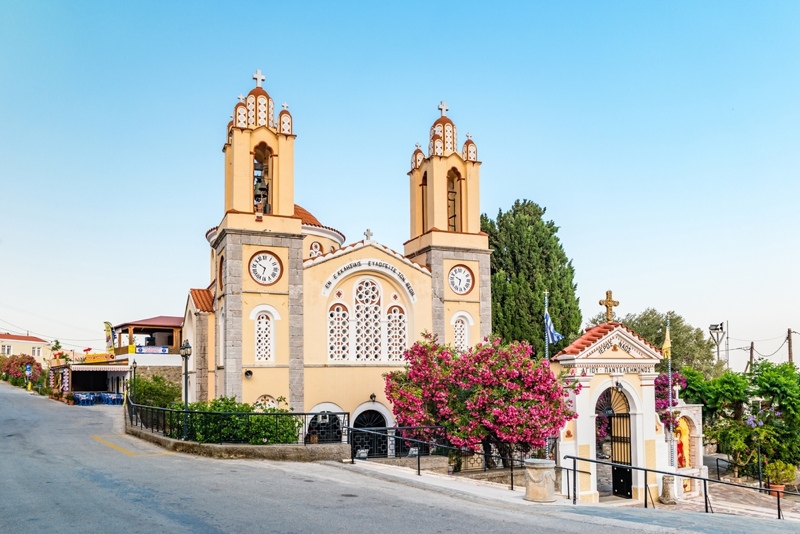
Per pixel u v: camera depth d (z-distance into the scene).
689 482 28.45
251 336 32.53
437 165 37.53
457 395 27.42
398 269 35.78
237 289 32.44
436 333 35.59
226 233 32.69
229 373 31.77
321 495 14.88
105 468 18.23
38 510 12.83
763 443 32.59
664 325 59.59
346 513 13.06
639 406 25.78
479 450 25.86
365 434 32.94
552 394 25.31
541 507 14.84
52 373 65.56
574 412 24.67
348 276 35.00
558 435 24.94
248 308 32.62
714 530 12.84
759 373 35.09
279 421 22.19
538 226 48.91
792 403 32.97
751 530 13.19
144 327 57.03
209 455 20.86
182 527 11.66
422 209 39.16
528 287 46.88
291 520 12.32
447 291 36.78
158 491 14.84
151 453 21.72
